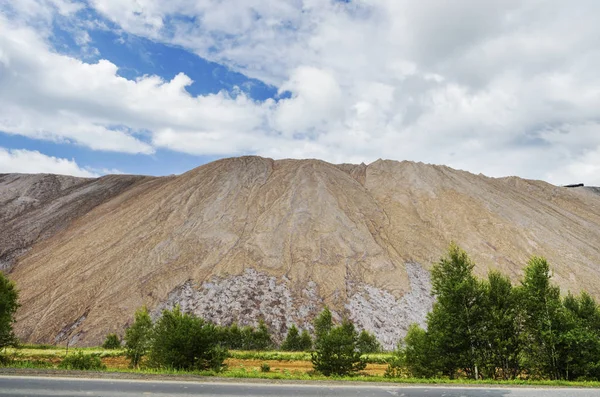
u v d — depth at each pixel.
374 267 78.62
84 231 96.31
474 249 86.19
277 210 94.69
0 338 23.23
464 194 107.62
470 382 14.20
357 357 22.50
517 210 103.62
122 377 12.01
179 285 70.00
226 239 84.56
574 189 152.00
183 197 102.44
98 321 61.12
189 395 9.79
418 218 99.38
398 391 11.48
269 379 12.98
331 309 66.56
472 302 21.03
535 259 21.73
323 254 80.38
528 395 11.48
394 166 125.81
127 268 75.25
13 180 140.00
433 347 20.14
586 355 19.19
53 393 9.44
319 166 119.75
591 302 26.23
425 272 79.56
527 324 20.83
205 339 18.75
